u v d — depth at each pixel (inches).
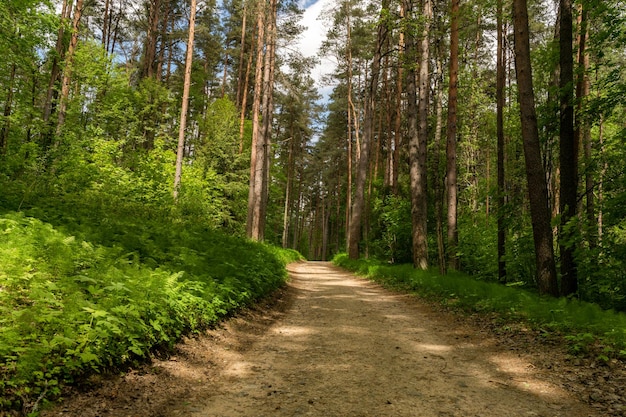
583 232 388.8
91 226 326.0
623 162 428.5
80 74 820.0
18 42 569.3
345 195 2235.5
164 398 159.5
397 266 693.3
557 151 628.7
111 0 1215.6
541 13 650.8
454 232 615.5
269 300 413.7
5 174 445.4
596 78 555.8
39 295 162.7
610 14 396.5
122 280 209.6
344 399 168.7
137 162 697.0
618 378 179.6
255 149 956.0
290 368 211.6
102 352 162.1
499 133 601.3
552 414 152.9
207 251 383.2
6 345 128.9
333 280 710.5
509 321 306.0
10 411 118.7
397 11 808.9
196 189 830.5
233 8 1273.4
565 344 232.2
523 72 368.5
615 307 378.3
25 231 239.9
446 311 380.8
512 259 532.4
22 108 640.4
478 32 794.8
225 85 1652.3
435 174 631.2
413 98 648.4
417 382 190.5
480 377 197.9
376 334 292.0
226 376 196.9
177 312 226.8
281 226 2276.1
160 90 1104.2
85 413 132.8
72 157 540.7
